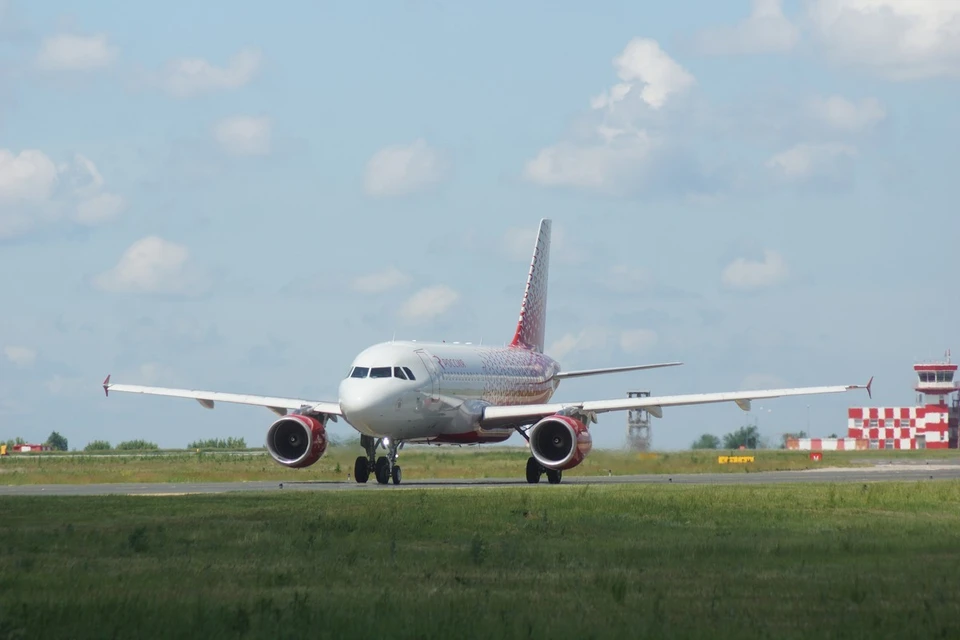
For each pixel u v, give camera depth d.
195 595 57.22
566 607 53.84
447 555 72.81
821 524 93.56
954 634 48.31
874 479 185.75
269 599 55.34
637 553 73.44
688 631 48.50
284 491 139.38
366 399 168.38
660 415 191.88
